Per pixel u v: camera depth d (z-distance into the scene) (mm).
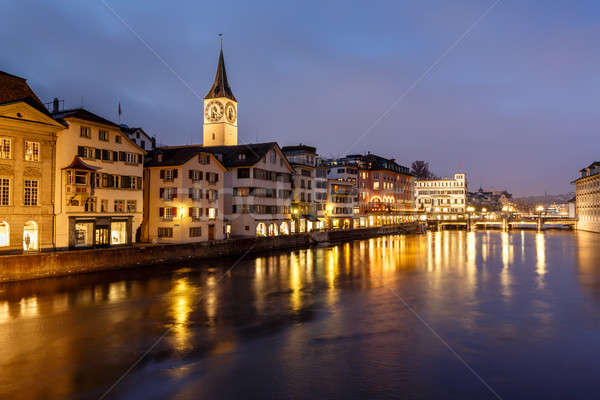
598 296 35219
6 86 42219
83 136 46125
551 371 19609
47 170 42531
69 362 20109
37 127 41438
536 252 70000
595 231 119438
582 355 21609
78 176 44906
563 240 96188
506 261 58062
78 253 40656
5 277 36188
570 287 39188
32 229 41969
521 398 16984
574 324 27016
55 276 39062
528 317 28594
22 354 21078
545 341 23703
